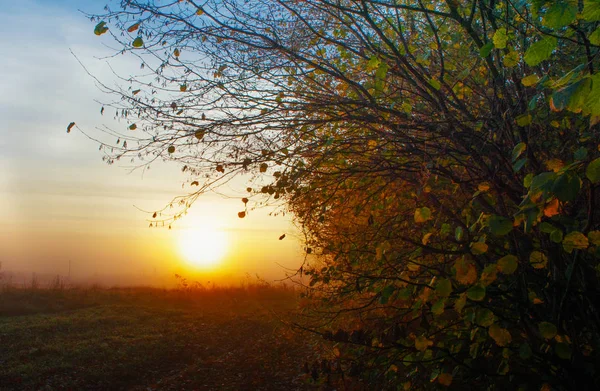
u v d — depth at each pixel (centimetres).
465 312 335
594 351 301
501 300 341
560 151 313
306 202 434
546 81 248
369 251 423
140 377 1019
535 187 197
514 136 338
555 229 251
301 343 1208
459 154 350
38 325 1525
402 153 373
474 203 352
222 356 1196
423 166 352
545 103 317
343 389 493
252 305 2100
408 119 351
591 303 286
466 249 298
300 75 408
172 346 1284
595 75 162
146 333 1462
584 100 169
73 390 909
